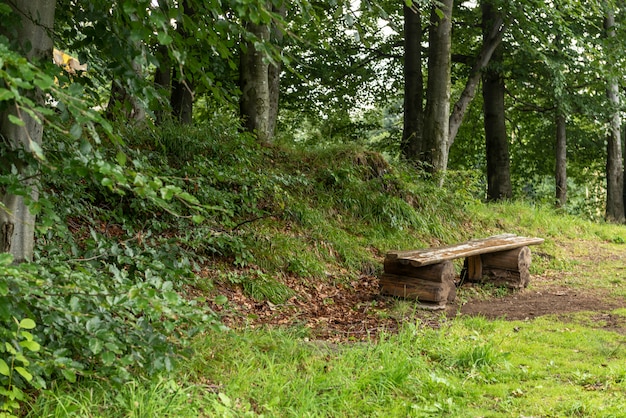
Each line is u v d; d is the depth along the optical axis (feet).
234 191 31.04
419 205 39.78
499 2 47.06
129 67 13.38
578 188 96.27
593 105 58.18
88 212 24.11
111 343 11.59
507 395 16.39
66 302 12.20
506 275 31.09
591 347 20.75
